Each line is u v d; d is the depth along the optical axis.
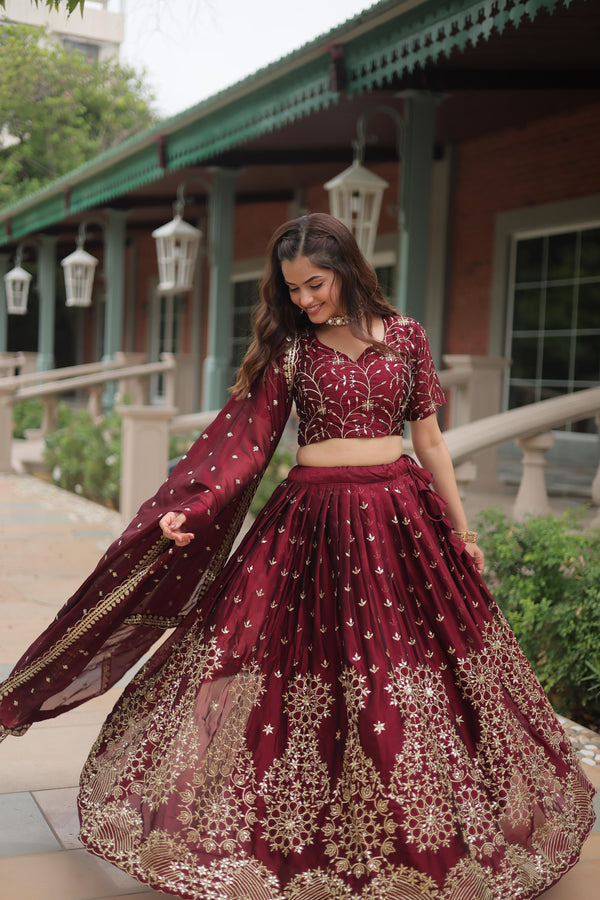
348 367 2.36
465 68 6.48
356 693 2.17
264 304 2.45
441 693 2.26
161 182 11.08
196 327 15.88
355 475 2.36
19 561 6.29
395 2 5.25
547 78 6.68
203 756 2.20
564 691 3.92
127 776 2.28
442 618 2.31
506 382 9.45
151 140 9.16
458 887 2.06
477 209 9.75
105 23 9.23
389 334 2.44
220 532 2.49
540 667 3.95
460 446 4.81
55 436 10.45
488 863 2.13
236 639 2.29
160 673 2.43
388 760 2.11
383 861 2.07
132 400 12.88
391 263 11.12
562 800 2.36
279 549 2.35
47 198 13.14
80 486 10.05
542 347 9.06
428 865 2.06
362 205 6.32
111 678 2.60
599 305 8.47
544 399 9.06
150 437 7.12
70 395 21.84
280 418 2.45
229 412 2.44
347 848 2.12
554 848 2.26
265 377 2.43
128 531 2.34
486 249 9.62
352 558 2.29
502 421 5.00
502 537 4.19
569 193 8.52
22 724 2.49
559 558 3.96
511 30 5.49
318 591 2.30
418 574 2.35
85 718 3.51
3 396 10.98
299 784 2.19
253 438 2.40
